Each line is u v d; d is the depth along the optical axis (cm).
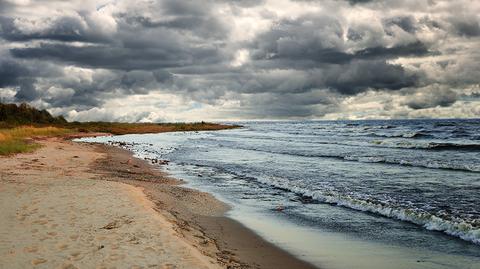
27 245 757
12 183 1402
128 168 2228
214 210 1270
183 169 2320
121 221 929
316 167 2322
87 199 1147
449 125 9775
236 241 939
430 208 1227
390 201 1342
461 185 1638
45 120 8106
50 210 1017
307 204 1366
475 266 763
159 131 9162
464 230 959
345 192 1523
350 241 938
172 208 1220
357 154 3080
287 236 983
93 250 738
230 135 7312
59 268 652
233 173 2147
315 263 794
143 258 704
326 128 10888
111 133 7612
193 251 759
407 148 3647
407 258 816
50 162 2219
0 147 2564
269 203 1384
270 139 5644
